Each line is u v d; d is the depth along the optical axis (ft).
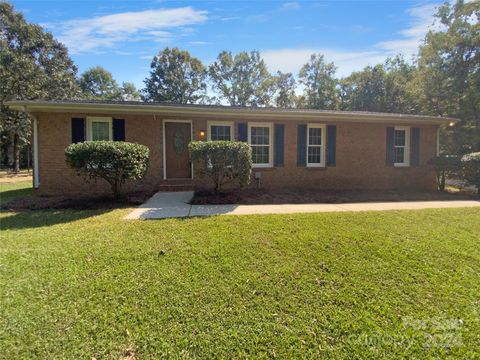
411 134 37.37
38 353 6.54
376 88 86.28
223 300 8.79
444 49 54.85
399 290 9.54
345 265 11.31
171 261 11.46
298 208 22.43
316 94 112.98
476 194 32.53
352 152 35.58
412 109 69.82
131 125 30.42
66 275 10.20
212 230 15.62
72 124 28.81
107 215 19.65
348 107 98.63
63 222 17.75
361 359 6.54
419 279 10.30
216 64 123.54
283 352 6.74
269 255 12.17
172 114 30.55
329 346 6.95
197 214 19.83
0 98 57.93
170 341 7.03
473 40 49.93
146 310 8.21
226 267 10.98
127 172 23.75
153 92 122.31
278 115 31.99
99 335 7.16
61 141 28.71
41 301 8.59
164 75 121.60
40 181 28.60
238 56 122.31
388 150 36.58
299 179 34.32
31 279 9.91
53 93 71.31
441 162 35.40
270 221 17.60
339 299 8.95
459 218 19.07
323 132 34.99
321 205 24.02
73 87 80.74
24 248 12.89
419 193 32.99
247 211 20.99
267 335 7.29
